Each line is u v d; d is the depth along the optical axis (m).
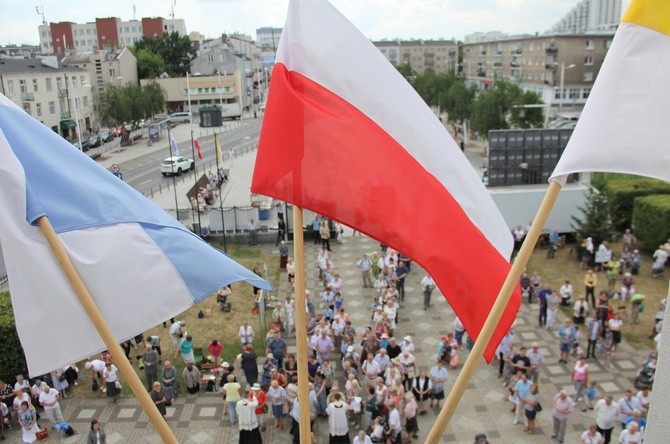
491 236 6.07
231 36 142.75
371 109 5.77
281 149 5.45
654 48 4.55
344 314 21.69
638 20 4.59
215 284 5.69
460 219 5.72
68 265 4.77
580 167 4.59
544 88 88.69
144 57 104.44
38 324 4.90
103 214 5.38
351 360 19.25
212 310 25.98
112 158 65.69
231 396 17.70
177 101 104.81
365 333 20.14
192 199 40.09
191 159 62.12
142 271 5.43
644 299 26.27
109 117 72.88
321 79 5.69
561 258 31.41
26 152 5.23
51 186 5.25
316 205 5.35
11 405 18.83
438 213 5.62
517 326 24.00
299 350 5.12
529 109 58.81
